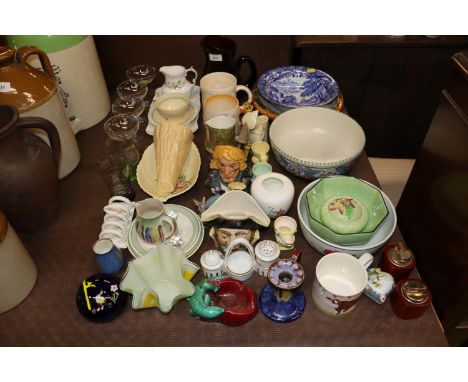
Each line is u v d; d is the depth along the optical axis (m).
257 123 1.00
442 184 0.88
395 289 0.73
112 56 1.41
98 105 1.15
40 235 0.88
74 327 0.73
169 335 0.72
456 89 0.84
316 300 0.73
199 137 1.12
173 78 1.15
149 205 0.80
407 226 1.07
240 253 0.80
